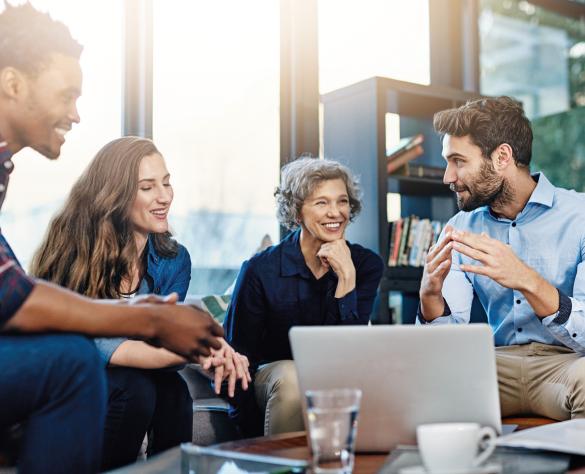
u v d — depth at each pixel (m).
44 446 1.24
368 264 2.58
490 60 4.50
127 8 3.37
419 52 4.32
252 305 2.47
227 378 2.21
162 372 2.03
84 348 1.28
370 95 3.68
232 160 3.64
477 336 1.29
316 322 2.47
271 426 2.19
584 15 4.79
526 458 1.23
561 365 2.12
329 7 4.01
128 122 3.36
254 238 3.67
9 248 1.82
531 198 2.33
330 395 1.07
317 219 2.47
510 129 2.30
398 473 1.13
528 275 1.97
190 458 1.21
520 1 4.60
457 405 1.31
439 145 4.04
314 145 3.81
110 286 2.18
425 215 4.19
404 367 1.31
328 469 1.06
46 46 1.70
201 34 3.60
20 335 1.28
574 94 4.69
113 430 1.87
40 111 1.72
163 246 2.34
